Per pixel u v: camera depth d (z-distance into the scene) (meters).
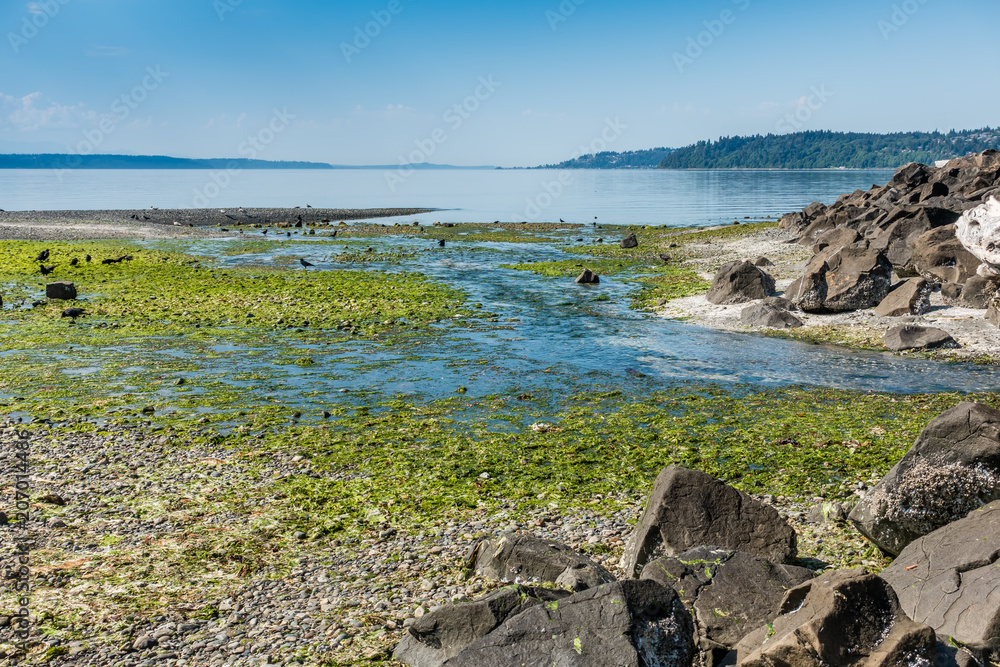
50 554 11.34
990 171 53.12
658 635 7.49
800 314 30.80
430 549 11.58
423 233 73.25
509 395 20.36
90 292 37.28
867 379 21.56
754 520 10.48
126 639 9.05
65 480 14.36
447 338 27.84
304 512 13.05
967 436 10.09
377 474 14.83
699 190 164.50
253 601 10.04
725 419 18.14
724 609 8.45
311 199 141.00
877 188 65.56
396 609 9.74
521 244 63.00
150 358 24.28
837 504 12.61
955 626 7.68
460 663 7.33
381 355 25.08
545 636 7.41
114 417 18.23
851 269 30.73
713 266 45.44
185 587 10.41
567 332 28.94
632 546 10.84
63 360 23.91
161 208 106.62
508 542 10.30
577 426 17.73
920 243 34.41
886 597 7.25
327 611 9.74
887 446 15.99
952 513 10.05
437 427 17.66
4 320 30.19
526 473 14.88
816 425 17.50
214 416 18.41
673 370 23.02
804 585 7.84
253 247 59.41
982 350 23.89
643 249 56.59
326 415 18.55
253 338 27.58
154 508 13.12
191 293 37.16
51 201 124.12
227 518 12.77
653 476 14.70
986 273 28.69
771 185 186.88
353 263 50.56
